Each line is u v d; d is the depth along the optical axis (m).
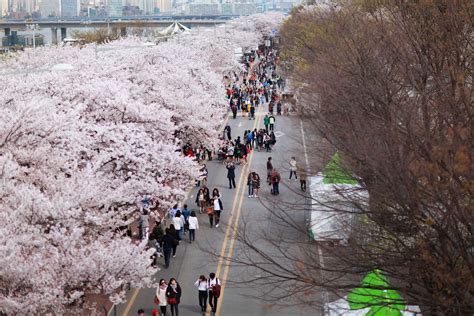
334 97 54.81
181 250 64.81
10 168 44.19
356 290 36.66
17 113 50.66
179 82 100.56
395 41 65.00
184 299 54.28
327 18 119.38
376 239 40.84
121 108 69.12
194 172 69.31
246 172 96.00
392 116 44.75
